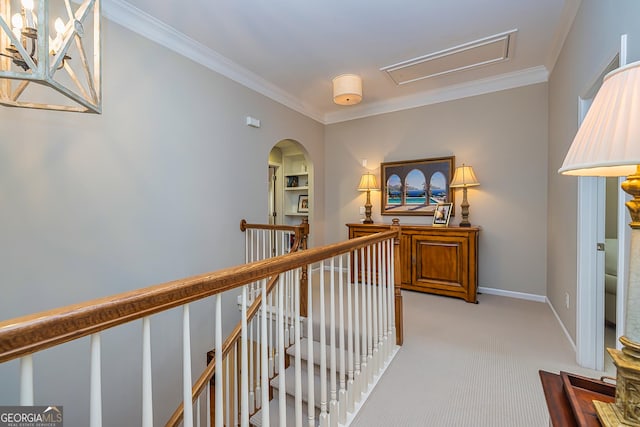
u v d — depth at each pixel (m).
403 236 3.70
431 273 3.52
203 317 2.81
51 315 0.50
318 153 4.77
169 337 2.54
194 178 2.83
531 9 2.28
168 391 2.52
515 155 3.41
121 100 2.27
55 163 1.92
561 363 1.99
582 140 0.80
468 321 2.72
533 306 3.11
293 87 3.78
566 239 2.38
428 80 3.55
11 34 1.01
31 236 1.82
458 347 2.23
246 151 3.42
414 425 1.47
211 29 2.56
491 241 3.57
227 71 3.16
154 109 2.49
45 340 0.49
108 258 2.19
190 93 2.79
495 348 2.21
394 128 4.25
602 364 1.91
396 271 2.25
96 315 0.55
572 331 2.23
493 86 3.52
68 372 1.96
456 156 3.77
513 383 1.78
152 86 2.47
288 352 2.34
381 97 4.11
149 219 2.46
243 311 0.92
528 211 3.35
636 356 0.71
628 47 1.37
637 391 0.70
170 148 2.62
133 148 2.34
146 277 2.43
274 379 2.15
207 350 2.84
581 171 0.92
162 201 2.55
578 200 2.01
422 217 3.99
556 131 2.79
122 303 0.58
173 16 2.38
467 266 3.27
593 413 0.77
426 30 2.57
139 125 2.38
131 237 2.33
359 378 1.64
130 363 2.27
